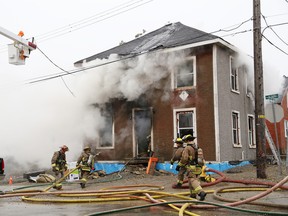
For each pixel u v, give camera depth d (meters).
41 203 8.12
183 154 7.36
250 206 6.91
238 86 17.47
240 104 17.53
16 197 9.50
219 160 14.87
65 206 7.53
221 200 7.52
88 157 11.31
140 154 16.86
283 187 8.56
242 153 17.17
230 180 10.02
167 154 16.02
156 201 7.11
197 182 7.23
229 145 15.90
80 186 12.04
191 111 15.80
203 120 15.39
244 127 17.77
